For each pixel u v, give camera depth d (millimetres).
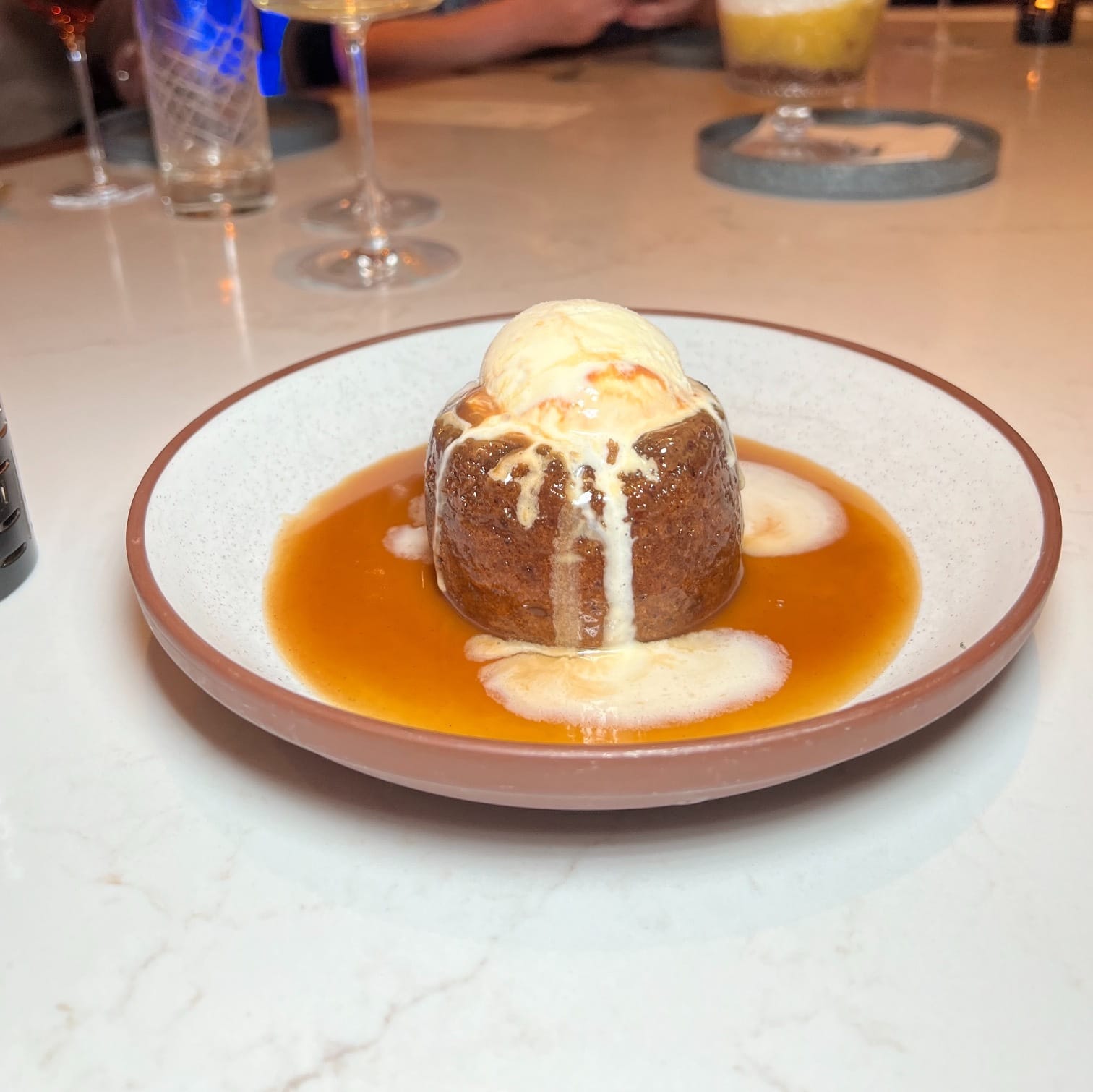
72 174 777
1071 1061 187
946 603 293
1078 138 776
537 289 549
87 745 265
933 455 342
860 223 637
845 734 208
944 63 1019
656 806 234
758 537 342
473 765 205
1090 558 324
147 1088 187
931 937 210
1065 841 229
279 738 264
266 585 325
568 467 291
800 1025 195
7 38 965
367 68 1106
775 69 729
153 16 636
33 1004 202
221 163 676
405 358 400
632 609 297
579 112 894
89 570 339
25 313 547
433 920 218
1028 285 539
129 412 443
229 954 211
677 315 408
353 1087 187
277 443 364
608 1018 197
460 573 307
